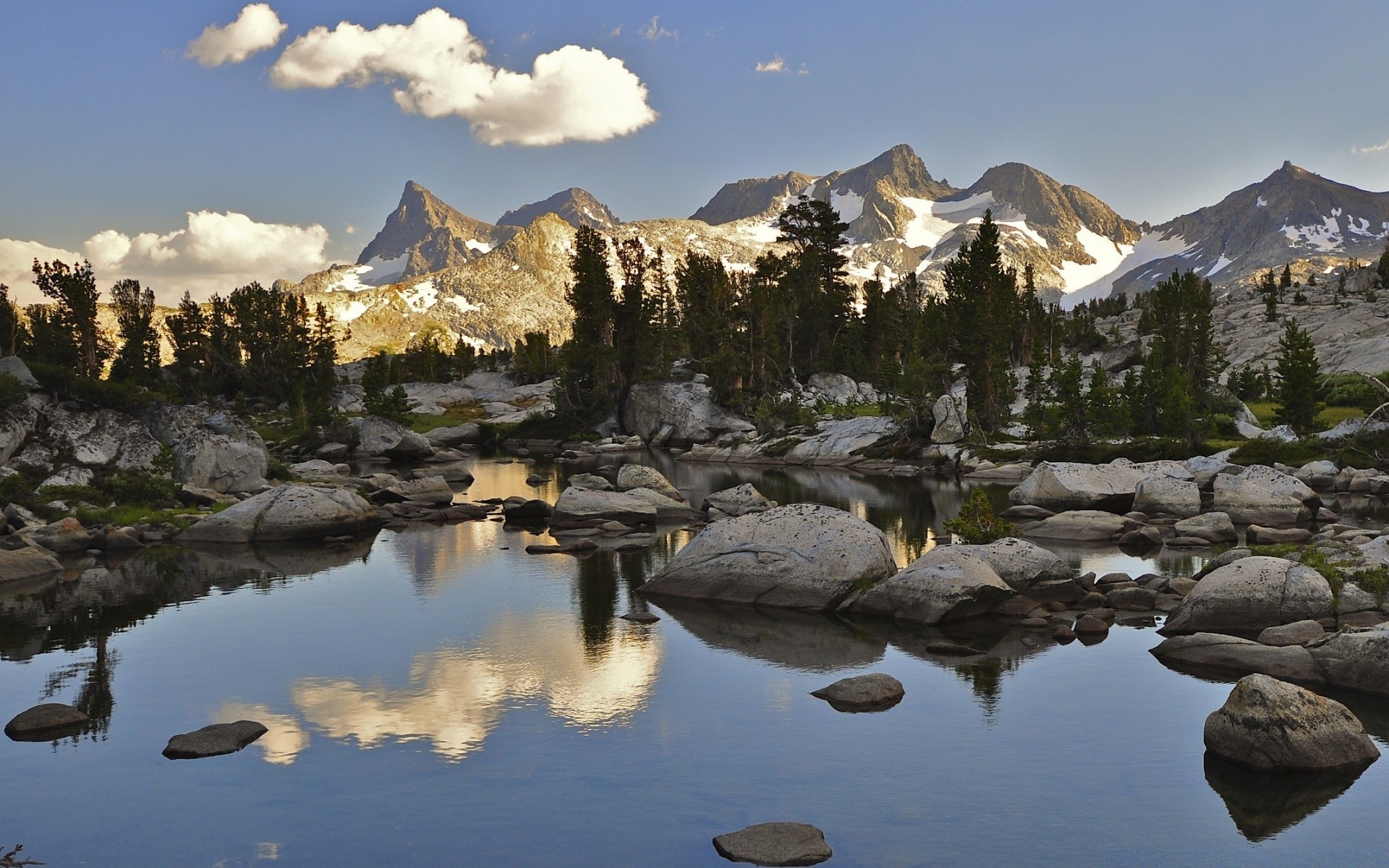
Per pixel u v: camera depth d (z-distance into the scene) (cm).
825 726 2025
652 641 2720
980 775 1761
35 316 14700
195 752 1897
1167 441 7450
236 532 4572
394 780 1770
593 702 2198
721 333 12231
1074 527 4544
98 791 1738
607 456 10975
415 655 2600
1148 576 3262
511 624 2938
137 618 3055
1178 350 12181
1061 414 8106
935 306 14725
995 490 6881
